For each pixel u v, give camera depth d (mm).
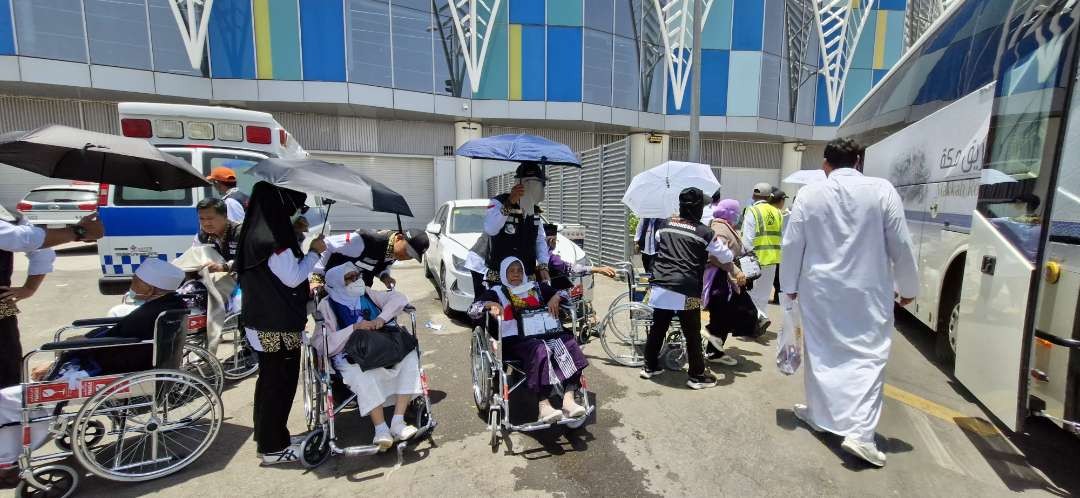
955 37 4582
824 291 3191
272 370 3010
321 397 3207
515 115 17203
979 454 3234
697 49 10070
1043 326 2863
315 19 14758
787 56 20094
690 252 4082
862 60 20906
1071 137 2773
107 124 14656
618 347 5309
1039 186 2740
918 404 3992
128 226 5680
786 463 3129
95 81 13078
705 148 21828
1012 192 3000
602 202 9734
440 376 4617
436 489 2883
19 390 2730
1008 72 3162
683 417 3756
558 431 3557
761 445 3346
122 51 13312
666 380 4488
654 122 18844
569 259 6023
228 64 14508
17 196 14391
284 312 2947
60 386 2729
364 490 2875
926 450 3279
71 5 12703
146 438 3111
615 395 4160
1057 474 3012
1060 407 2789
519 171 3908
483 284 4207
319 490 2873
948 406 3957
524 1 16781
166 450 3168
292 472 3055
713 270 4703
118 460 2953
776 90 19984
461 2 15891
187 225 5824
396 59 15734
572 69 17219
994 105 3293
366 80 15359
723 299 4691
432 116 17062
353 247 3363
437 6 16094
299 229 3676
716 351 4977
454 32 16375
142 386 2910
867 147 7082
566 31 17062
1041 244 2705
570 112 17281
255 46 14570
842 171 3207
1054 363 2809
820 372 3266
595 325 5535
